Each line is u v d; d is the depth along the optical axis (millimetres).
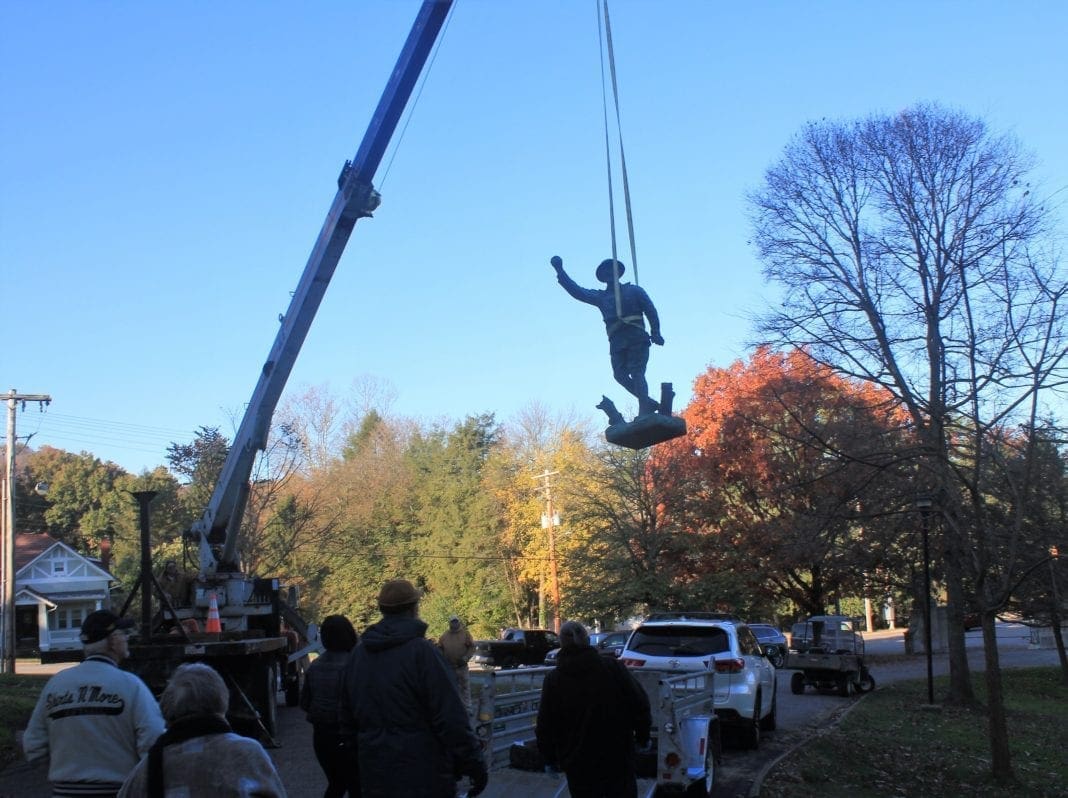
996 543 16109
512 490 63469
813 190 21016
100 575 62219
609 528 40469
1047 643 49344
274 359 17391
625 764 6188
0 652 37906
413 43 15297
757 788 10789
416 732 4707
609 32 7793
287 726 16641
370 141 15992
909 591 34938
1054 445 17359
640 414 7039
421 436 76250
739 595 38062
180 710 3662
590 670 6191
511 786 8336
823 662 25453
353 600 60344
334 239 16562
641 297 7203
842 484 20500
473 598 62406
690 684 12188
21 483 80000
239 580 18188
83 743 4660
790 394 24609
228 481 18141
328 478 66438
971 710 22031
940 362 15812
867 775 13242
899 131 19141
